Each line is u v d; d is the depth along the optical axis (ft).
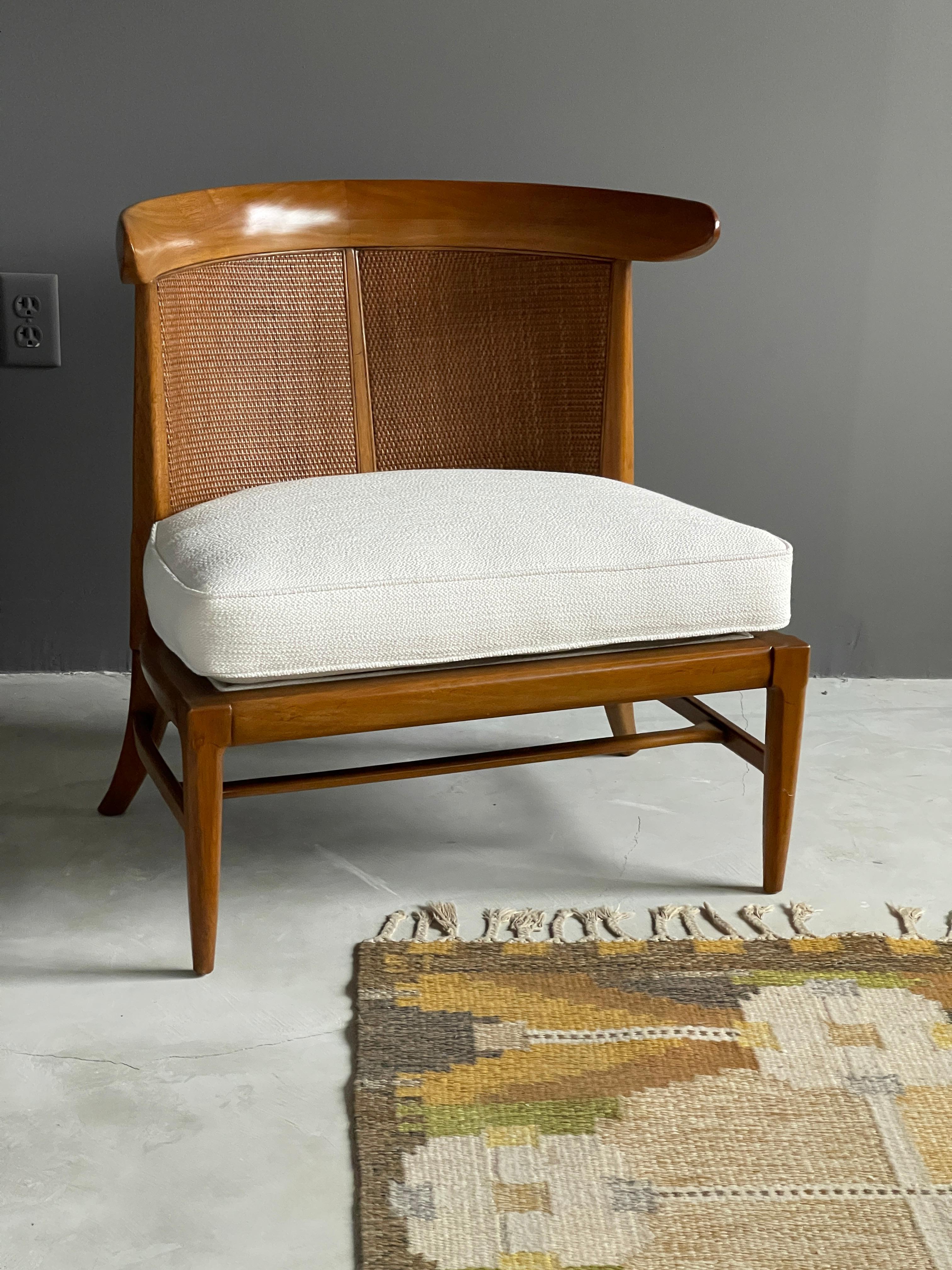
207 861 3.91
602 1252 2.90
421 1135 3.28
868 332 6.63
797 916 4.46
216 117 6.00
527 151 6.23
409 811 5.31
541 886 4.68
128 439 6.40
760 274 6.50
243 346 5.13
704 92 6.22
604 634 4.16
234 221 5.02
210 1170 3.20
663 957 4.17
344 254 5.35
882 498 6.89
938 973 4.09
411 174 6.20
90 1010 3.85
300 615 3.79
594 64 6.14
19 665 6.67
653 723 6.42
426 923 4.37
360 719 3.93
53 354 6.21
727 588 4.25
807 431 6.76
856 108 6.30
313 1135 3.33
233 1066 3.60
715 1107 3.40
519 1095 3.44
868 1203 3.06
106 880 4.66
